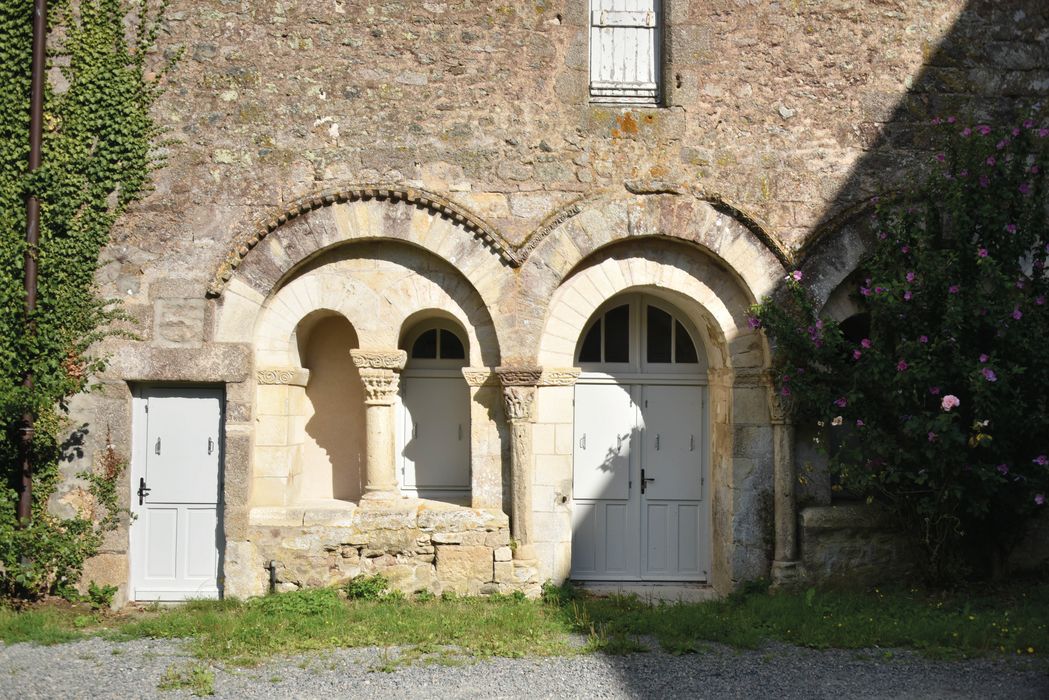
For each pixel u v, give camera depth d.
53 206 9.41
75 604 9.30
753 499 9.88
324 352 10.39
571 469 9.88
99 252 9.54
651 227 9.76
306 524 9.52
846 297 10.05
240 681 7.10
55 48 9.51
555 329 9.84
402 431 10.34
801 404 9.72
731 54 9.92
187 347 9.56
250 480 9.61
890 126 9.98
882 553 9.86
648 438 10.50
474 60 9.76
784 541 9.75
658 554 10.46
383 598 9.39
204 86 9.62
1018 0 10.12
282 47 9.66
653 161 9.81
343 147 9.66
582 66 9.82
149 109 9.59
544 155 9.75
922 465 9.14
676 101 9.84
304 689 6.95
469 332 9.83
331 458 10.32
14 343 9.30
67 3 9.54
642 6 10.12
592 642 7.97
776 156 9.88
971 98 10.04
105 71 9.52
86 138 9.49
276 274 9.62
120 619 8.98
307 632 8.16
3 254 9.30
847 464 9.66
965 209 9.27
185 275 9.58
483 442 9.80
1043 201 9.47
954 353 8.93
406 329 10.25
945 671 7.42
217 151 9.60
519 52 9.78
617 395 10.51
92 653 7.78
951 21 10.09
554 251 9.71
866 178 9.93
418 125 9.70
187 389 9.75
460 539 9.55
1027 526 9.95
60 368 9.39
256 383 9.73
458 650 7.83
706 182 9.84
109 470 9.48
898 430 9.36
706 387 10.56
